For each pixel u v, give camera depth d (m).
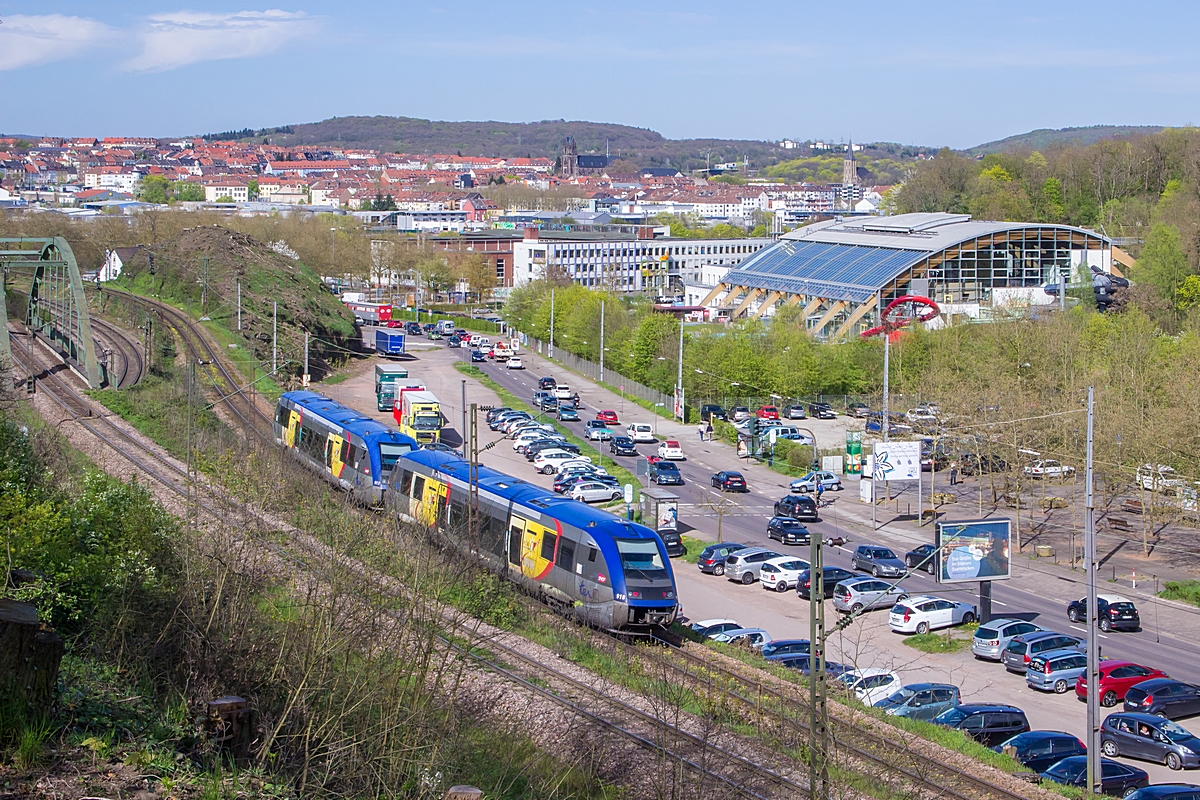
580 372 133.88
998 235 143.88
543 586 41.00
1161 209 199.38
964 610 51.72
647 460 84.62
